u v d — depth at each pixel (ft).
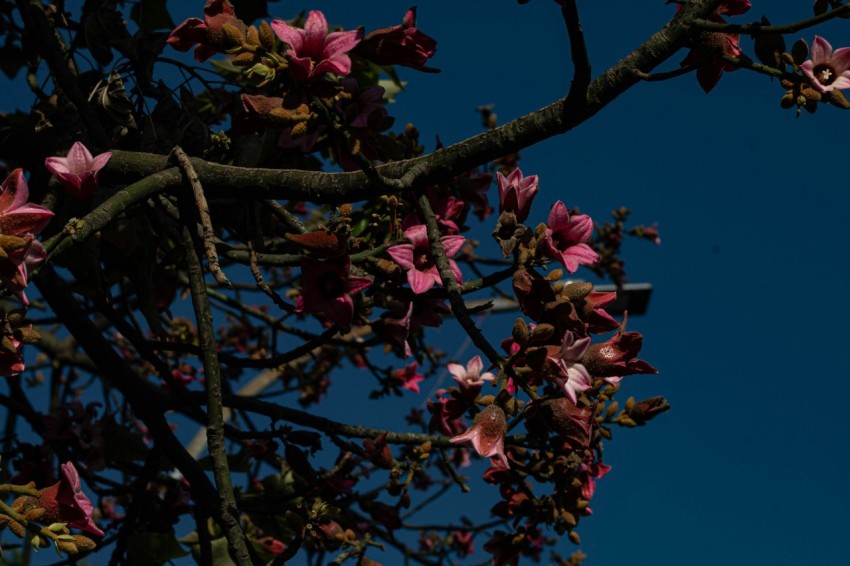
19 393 13.30
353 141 7.43
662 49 7.60
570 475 9.19
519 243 7.40
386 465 9.87
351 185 8.23
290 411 10.25
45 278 10.57
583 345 6.93
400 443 10.01
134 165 9.05
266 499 10.29
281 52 8.59
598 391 9.14
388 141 8.32
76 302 10.89
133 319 12.05
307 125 7.57
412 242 7.93
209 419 7.73
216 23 7.86
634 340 7.41
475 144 7.83
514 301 18.79
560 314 7.09
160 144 10.32
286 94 7.57
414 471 9.65
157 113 10.61
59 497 6.91
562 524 9.25
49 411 16.99
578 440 7.29
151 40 11.03
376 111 8.27
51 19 11.57
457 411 9.85
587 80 7.35
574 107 7.55
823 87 7.18
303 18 13.66
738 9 8.23
